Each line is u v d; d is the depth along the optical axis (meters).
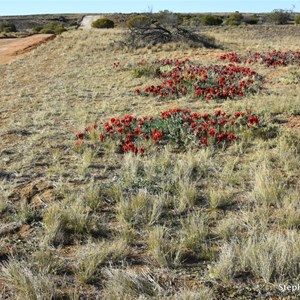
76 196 5.65
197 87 12.52
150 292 3.75
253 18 63.88
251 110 9.62
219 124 8.41
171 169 6.53
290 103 10.00
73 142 8.16
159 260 4.18
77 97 12.55
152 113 10.05
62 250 4.52
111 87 14.07
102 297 3.73
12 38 42.62
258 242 4.39
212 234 4.72
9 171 6.73
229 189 5.76
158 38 24.16
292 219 4.79
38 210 5.38
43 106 11.45
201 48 22.55
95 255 4.18
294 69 15.78
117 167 6.88
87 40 27.34
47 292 3.73
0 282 3.97
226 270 3.92
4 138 8.59
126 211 5.11
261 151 7.05
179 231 4.76
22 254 4.45
